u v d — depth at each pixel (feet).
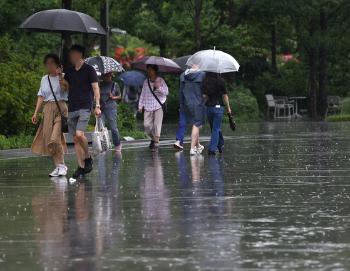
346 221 57.26
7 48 162.61
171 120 291.38
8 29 200.75
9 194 74.49
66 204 67.51
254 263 44.16
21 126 149.28
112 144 143.13
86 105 88.02
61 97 88.48
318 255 46.09
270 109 325.21
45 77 88.48
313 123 252.83
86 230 55.01
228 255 46.26
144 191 75.25
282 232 53.16
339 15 321.52
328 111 332.80
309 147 132.57
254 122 273.33
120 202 68.18
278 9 305.53
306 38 317.42
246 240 50.60
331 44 316.40
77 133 87.81
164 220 58.65
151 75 132.26
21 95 147.95
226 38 292.81
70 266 44.11
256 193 72.69
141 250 48.03
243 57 304.30
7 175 92.12
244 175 88.28
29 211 63.87
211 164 102.73
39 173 94.32
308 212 61.41
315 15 311.27
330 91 362.74
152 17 297.12
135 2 287.89
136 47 348.79
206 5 300.81
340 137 163.43
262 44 343.87
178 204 66.44
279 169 94.58
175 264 44.19
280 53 386.93
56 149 89.56
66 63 148.25
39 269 43.55
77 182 83.76
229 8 308.60
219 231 53.83
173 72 158.71
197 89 120.67
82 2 204.13
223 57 120.88
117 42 351.87
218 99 118.11
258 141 152.66
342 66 353.31
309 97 333.21
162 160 110.42
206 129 212.02
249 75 338.54
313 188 75.82
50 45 211.82
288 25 342.44
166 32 293.02
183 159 111.55
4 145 135.03
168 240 50.98
